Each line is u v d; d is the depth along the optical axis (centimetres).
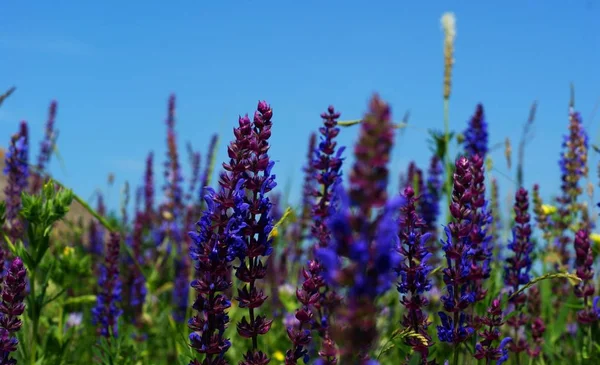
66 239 197
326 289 90
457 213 84
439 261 124
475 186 87
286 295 140
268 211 79
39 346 106
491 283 100
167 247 214
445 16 127
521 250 102
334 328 55
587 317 105
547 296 123
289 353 85
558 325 112
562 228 137
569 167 140
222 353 80
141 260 183
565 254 133
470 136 143
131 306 142
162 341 136
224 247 78
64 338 112
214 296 82
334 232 53
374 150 48
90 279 148
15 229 124
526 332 108
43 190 102
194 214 217
